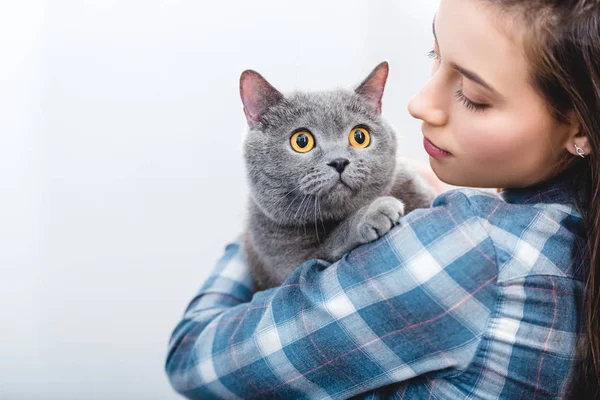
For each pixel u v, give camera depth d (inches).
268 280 52.8
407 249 34.4
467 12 32.3
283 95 49.8
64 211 80.2
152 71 77.9
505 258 33.5
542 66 31.2
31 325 80.7
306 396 36.9
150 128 79.4
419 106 35.8
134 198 80.7
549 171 36.2
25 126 78.3
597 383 34.5
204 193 80.6
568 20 30.6
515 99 32.7
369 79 50.4
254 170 50.4
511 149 34.0
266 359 36.6
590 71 31.0
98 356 81.4
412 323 33.8
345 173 46.7
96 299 81.2
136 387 81.7
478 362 33.9
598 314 33.6
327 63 75.0
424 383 35.9
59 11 76.0
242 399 39.0
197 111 78.7
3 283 80.2
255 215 52.5
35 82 77.4
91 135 79.2
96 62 77.5
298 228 50.0
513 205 35.6
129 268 81.4
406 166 54.4
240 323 39.1
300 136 48.4
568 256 34.8
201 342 41.3
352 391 35.9
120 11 76.5
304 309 35.7
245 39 76.1
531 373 34.0
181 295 81.7
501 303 33.5
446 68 34.9
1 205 79.4
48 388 81.1
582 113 31.8
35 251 80.2
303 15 74.9
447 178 37.7
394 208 38.4
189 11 76.5
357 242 39.8
